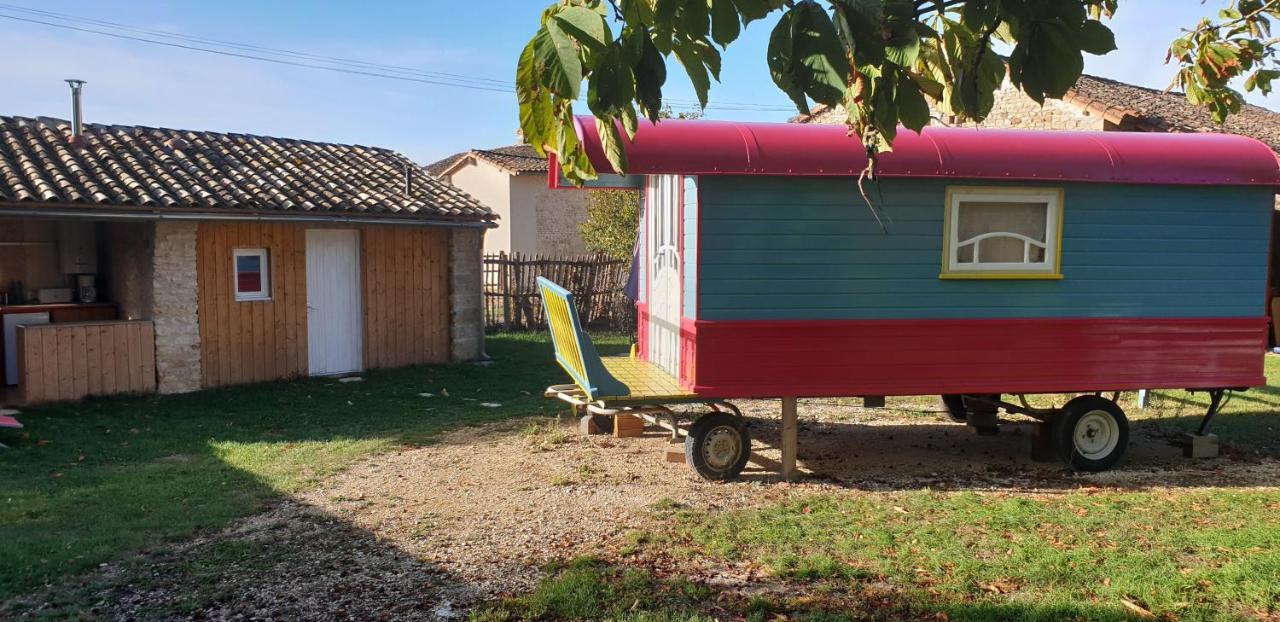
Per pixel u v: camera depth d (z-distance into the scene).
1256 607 4.49
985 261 7.33
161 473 7.36
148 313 11.41
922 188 7.17
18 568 4.98
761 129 7.11
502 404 11.02
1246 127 19.30
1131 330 7.54
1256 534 5.62
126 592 4.72
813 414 10.48
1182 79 6.26
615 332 19.61
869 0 2.27
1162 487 7.14
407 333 14.09
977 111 2.89
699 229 6.91
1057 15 2.44
